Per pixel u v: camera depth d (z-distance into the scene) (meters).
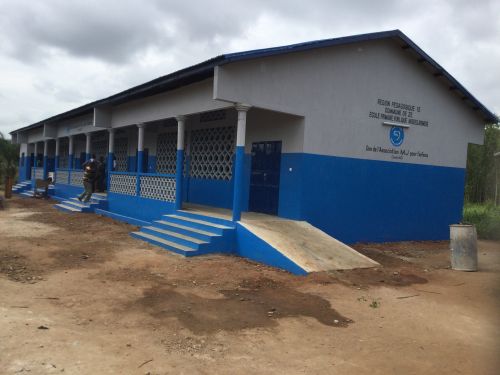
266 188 12.52
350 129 12.27
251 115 13.11
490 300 7.63
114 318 5.88
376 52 12.80
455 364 4.96
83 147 26.38
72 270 8.35
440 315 6.74
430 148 14.43
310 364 4.79
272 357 4.92
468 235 10.01
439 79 14.44
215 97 9.66
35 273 8.01
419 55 13.42
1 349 4.58
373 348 5.33
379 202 13.09
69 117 21.03
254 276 8.34
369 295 7.59
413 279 8.99
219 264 9.13
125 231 13.05
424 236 14.45
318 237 10.50
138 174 15.14
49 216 16.03
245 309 6.52
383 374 4.64
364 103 12.59
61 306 6.25
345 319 6.33
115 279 7.84
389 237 13.45
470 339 5.77
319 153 11.61
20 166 34.88
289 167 11.66
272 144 12.34
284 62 10.77
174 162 16.86
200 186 15.16
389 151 13.28
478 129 15.94
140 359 4.66
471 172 24.89
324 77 11.61
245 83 10.10
